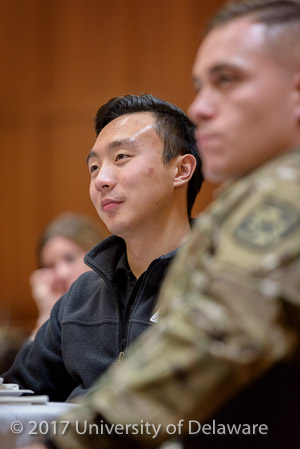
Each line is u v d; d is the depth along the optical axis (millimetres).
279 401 1481
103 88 9031
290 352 1341
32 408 2150
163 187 2805
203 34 1656
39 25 9289
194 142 2912
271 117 1511
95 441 1410
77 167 9117
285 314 1297
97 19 9094
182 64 8758
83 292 3086
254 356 1269
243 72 1514
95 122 3082
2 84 9352
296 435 1470
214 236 1411
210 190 8141
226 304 1292
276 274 1291
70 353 2906
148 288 2768
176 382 1315
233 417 1514
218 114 1534
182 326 1325
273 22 1534
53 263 5184
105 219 2801
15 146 9352
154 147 2816
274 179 1388
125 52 8961
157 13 8883
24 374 3143
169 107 2924
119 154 2797
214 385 1296
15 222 9289
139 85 8867
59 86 9195
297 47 1521
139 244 2816
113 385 1379
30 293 9133
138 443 1381
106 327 2873
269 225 1327
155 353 1344
